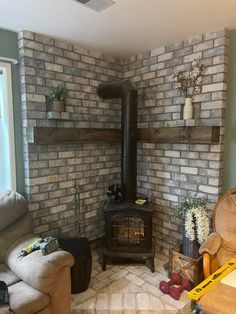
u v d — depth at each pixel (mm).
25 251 1939
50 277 1726
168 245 2945
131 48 2889
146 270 2609
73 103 2805
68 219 2850
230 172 2477
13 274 1926
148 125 3061
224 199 2271
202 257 2135
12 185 2496
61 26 2295
